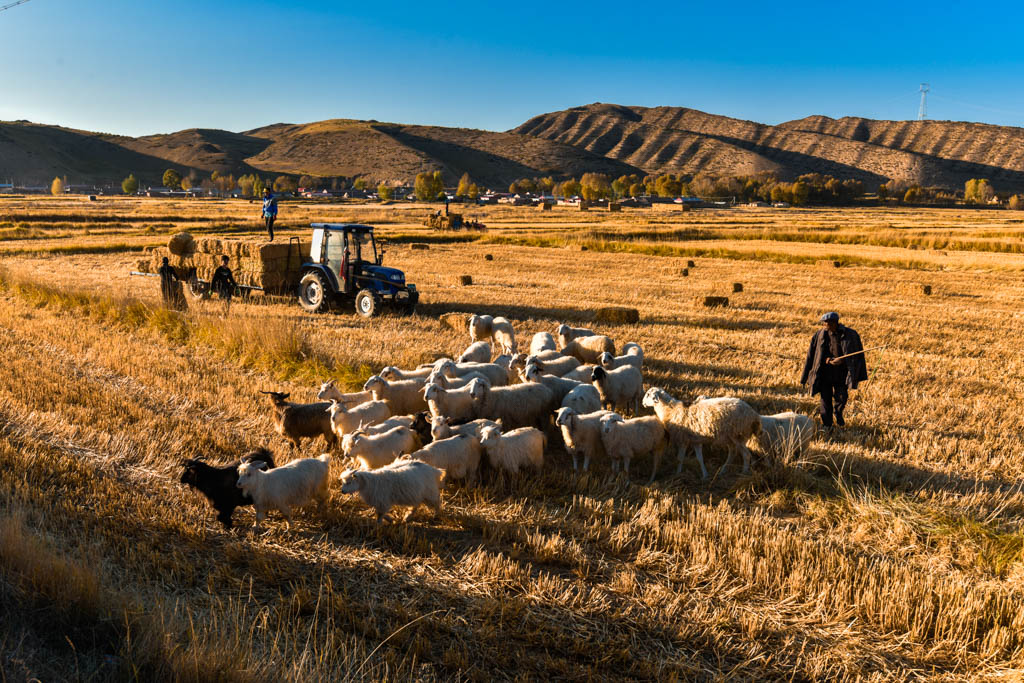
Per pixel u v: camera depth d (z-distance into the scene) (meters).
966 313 24.61
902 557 6.91
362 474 6.91
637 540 7.07
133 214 79.94
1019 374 15.28
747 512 7.91
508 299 25.48
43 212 75.00
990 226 92.19
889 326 21.45
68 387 11.05
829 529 7.53
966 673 5.21
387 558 6.55
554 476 8.76
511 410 10.15
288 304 22.91
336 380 12.21
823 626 5.72
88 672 4.34
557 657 5.21
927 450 9.88
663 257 47.94
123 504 7.23
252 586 5.96
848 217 132.12
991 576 6.52
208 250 24.36
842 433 10.68
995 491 8.54
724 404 8.66
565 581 6.22
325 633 5.28
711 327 20.95
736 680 5.04
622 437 8.69
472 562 6.47
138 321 17.41
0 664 4.24
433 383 9.95
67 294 20.23
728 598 6.09
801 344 17.88
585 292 28.67
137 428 9.48
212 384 11.90
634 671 5.08
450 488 8.48
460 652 5.13
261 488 6.87
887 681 5.11
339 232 21.22
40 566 5.17
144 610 5.12
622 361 12.93
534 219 105.31
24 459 7.91
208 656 4.41
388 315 20.70
